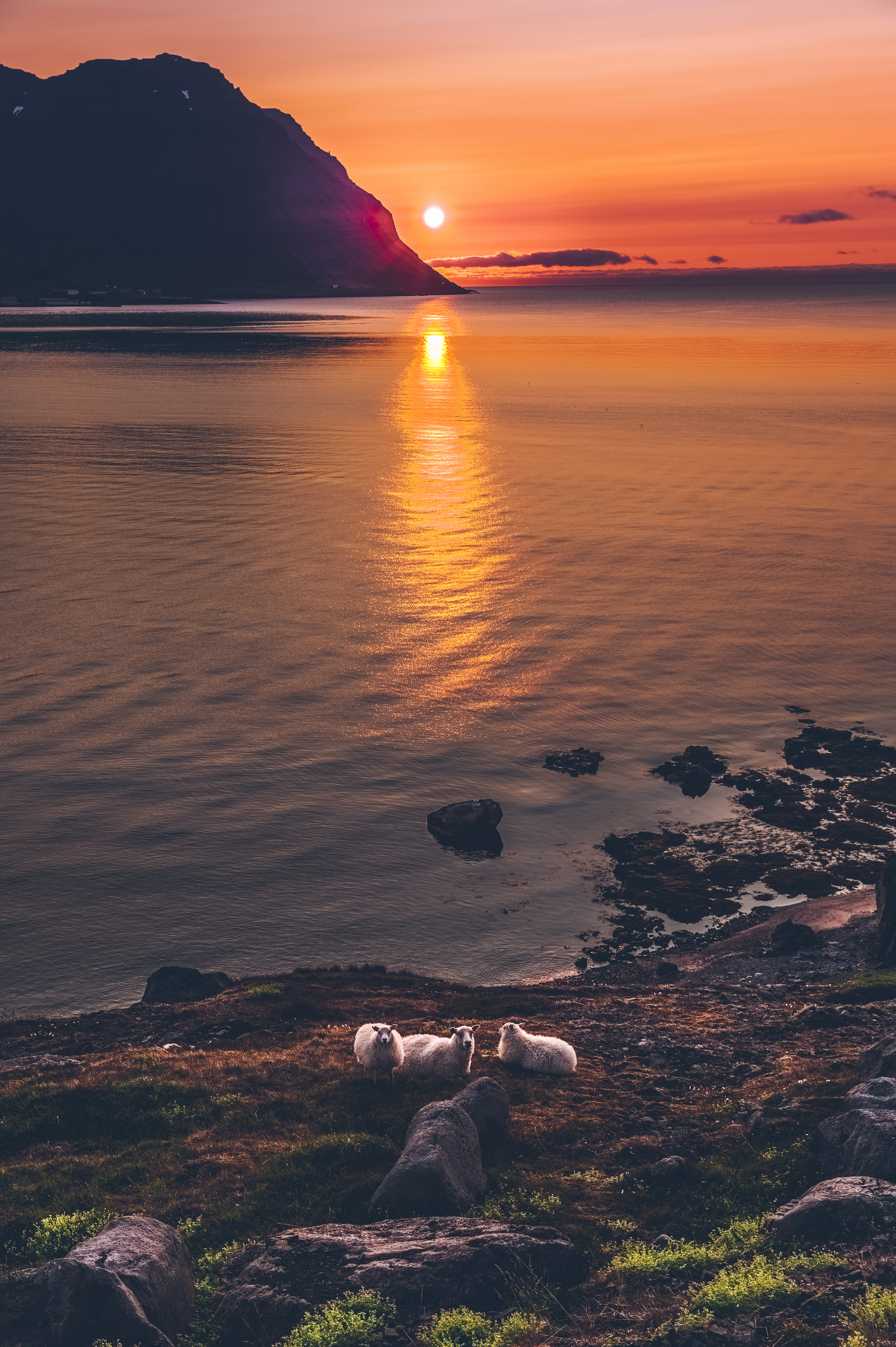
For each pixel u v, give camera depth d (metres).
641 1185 17.64
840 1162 16.81
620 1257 14.89
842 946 36.75
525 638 74.31
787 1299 12.89
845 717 61.28
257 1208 17.20
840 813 49.94
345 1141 19.12
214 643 71.69
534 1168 18.48
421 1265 13.81
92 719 58.50
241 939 39.09
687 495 127.75
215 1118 21.14
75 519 109.69
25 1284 12.42
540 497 126.56
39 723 57.69
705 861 45.72
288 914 40.91
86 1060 25.67
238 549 98.88
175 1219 17.12
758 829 48.47
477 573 91.56
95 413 198.88
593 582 88.81
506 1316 13.03
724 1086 23.11
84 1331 12.09
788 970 35.00
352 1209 17.00
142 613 78.06
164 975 33.25
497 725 59.66
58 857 44.28
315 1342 12.34
